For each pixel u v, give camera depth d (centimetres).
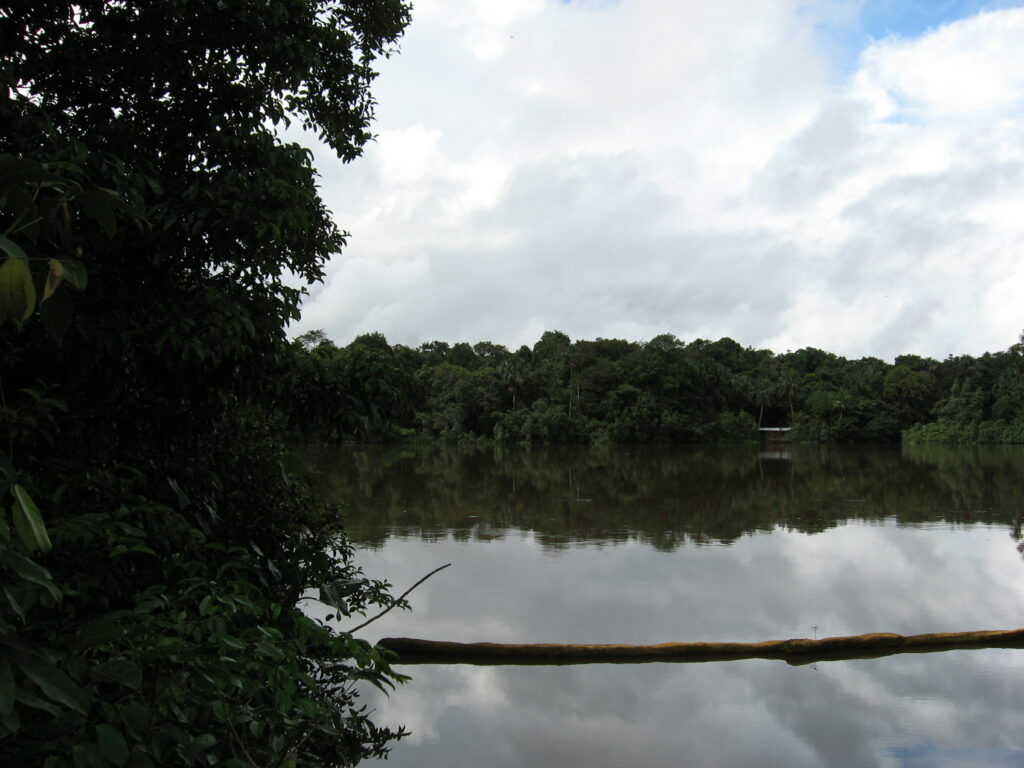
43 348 372
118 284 395
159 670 228
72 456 412
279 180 438
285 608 455
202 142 471
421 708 560
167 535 366
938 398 7388
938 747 494
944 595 912
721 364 8606
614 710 557
